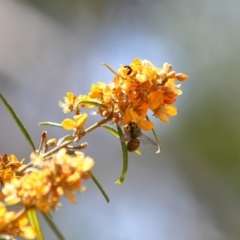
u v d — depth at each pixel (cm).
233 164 153
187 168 157
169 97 66
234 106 153
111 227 149
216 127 153
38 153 66
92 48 157
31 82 147
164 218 156
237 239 156
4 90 143
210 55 157
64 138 66
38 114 146
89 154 151
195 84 155
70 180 61
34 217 63
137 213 154
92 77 155
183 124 154
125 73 66
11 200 61
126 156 67
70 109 67
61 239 61
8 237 61
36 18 153
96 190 151
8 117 142
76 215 145
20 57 148
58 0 156
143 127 66
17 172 65
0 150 138
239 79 153
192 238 156
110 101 66
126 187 155
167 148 156
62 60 153
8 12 148
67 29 156
